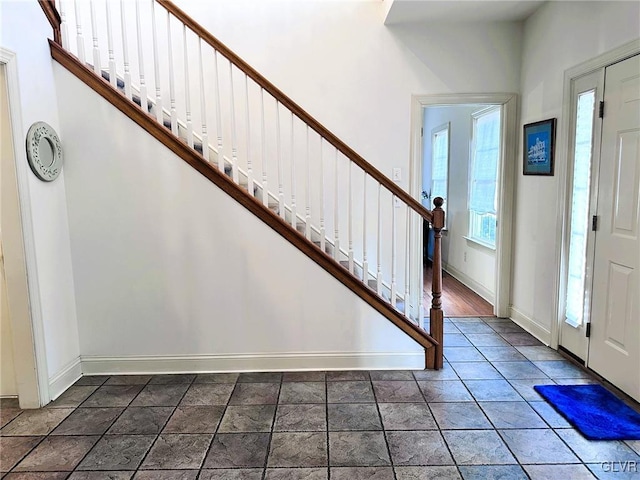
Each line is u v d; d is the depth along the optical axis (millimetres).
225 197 2875
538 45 3473
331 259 2951
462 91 3787
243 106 3689
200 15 3646
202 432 2293
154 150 2826
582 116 2979
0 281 2494
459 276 5766
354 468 2000
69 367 2852
